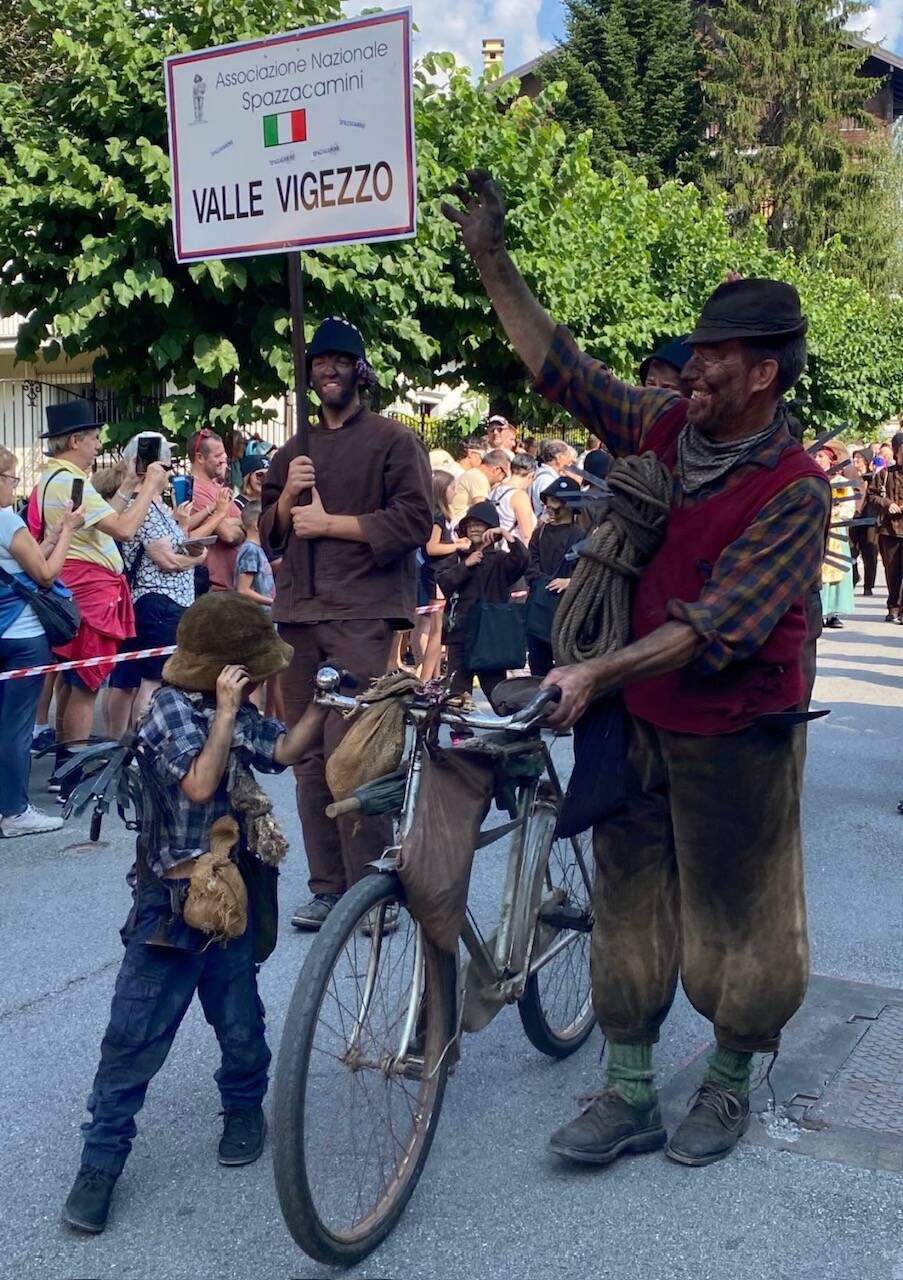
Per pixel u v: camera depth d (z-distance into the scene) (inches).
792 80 1659.7
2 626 250.7
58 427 276.7
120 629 282.7
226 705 125.9
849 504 556.7
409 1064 124.8
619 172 831.7
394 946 123.0
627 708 131.1
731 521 123.5
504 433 432.5
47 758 317.7
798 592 121.0
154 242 393.1
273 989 179.2
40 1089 153.7
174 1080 155.8
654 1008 134.6
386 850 124.4
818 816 265.1
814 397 966.4
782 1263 118.3
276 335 403.9
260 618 129.6
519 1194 129.6
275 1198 130.7
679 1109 144.9
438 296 439.5
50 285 406.9
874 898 215.6
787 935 131.6
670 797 130.9
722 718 126.0
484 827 180.5
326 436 200.5
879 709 378.0
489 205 134.7
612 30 1598.2
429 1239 122.3
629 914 134.0
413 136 173.9
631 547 128.5
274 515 198.5
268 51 180.1
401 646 418.3
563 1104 148.3
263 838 129.1
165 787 126.9
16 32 714.8
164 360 399.5
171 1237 124.3
